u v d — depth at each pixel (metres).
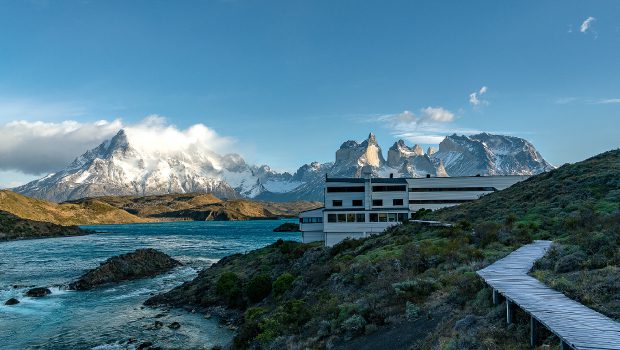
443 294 26.27
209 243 168.12
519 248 33.91
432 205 99.94
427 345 19.91
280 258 72.69
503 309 19.62
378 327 25.19
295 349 27.06
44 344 44.28
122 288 74.88
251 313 44.44
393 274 34.34
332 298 34.75
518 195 70.69
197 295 61.97
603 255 23.58
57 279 83.00
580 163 79.25
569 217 44.31
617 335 13.80
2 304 62.12
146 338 45.50
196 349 41.69
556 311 16.25
